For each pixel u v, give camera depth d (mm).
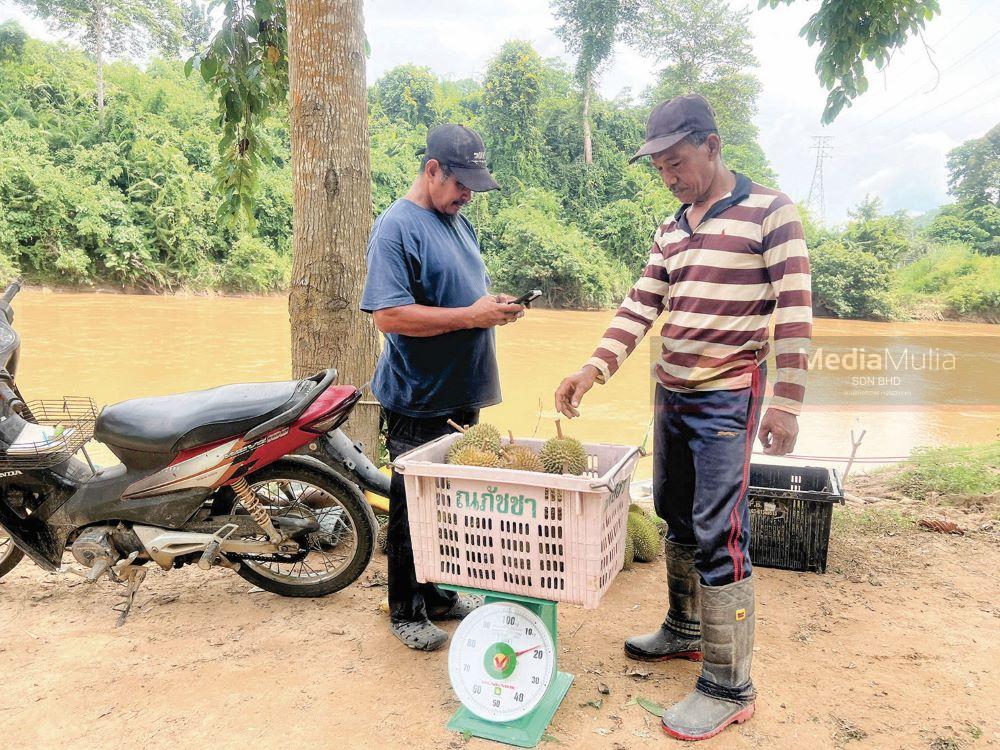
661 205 45375
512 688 2375
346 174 4418
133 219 33875
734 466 2406
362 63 4477
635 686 2689
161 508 3221
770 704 2539
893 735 2371
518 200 45875
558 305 41125
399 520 2912
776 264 2324
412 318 2682
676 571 2807
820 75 5852
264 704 2559
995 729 2404
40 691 2631
